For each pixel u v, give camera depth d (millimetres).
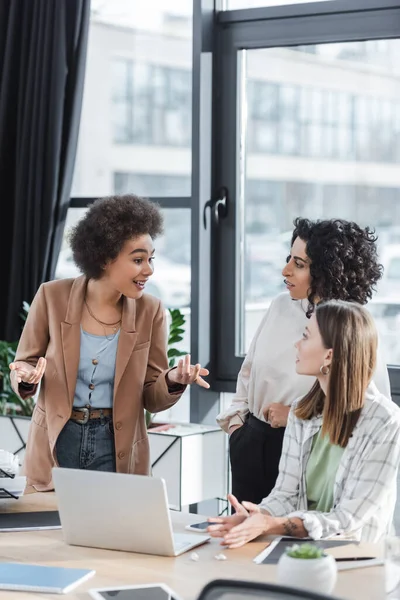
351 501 2625
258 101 4672
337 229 3137
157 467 4324
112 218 3156
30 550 2531
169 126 4875
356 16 4367
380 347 3088
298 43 4523
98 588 2229
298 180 4582
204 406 4805
